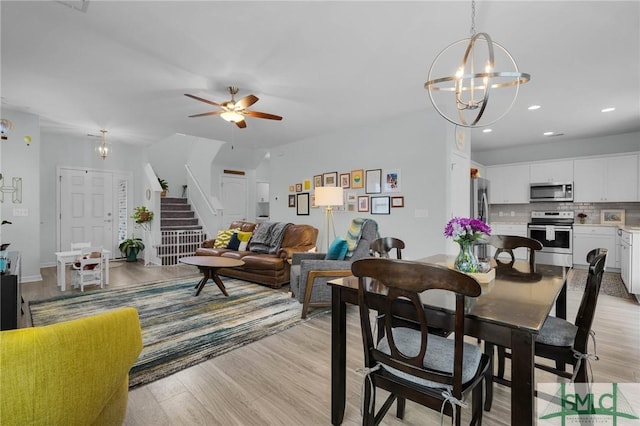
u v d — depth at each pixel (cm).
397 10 215
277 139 609
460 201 457
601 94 363
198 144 845
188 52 274
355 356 232
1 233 435
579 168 569
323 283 329
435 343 142
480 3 206
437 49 267
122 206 668
